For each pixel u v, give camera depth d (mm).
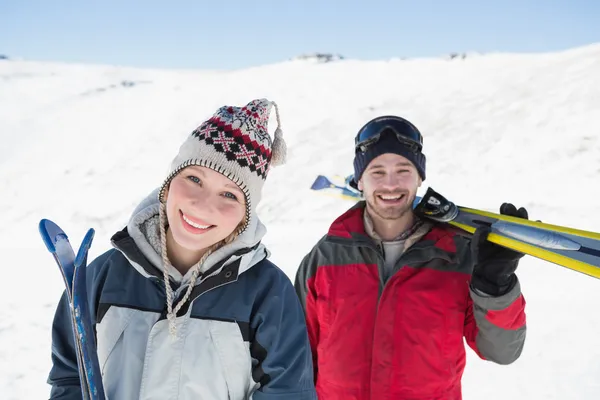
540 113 12328
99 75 21047
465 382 4141
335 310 2195
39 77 20953
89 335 1317
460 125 12883
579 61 14633
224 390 1352
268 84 18078
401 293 2088
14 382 4297
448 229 2182
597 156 10383
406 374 2025
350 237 2219
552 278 6430
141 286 1410
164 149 14312
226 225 1368
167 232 1460
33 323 5617
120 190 12312
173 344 1330
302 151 12859
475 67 16828
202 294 1380
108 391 1345
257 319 1399
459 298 2076
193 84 19141
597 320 5133
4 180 13219
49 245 1312
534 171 10422
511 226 1941
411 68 17750
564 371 4188
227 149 1367
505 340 1922
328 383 2164
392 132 2193
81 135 15594
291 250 7938
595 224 8320
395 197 2156
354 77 17672
